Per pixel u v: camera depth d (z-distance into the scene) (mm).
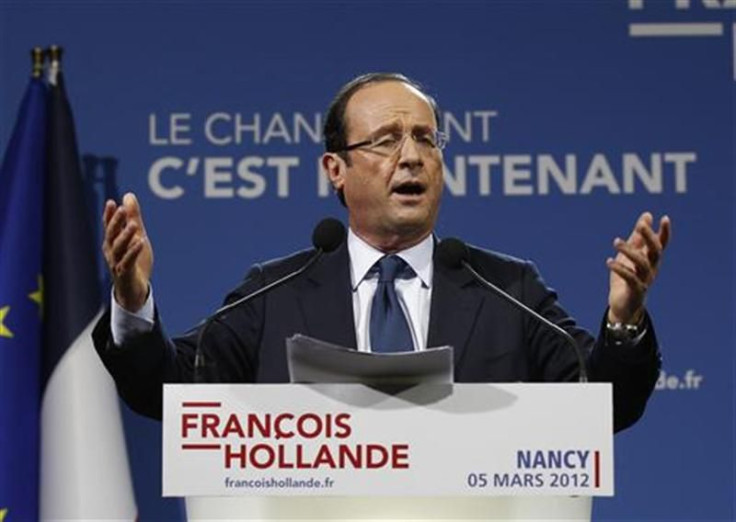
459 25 13367
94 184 13125
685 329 13148
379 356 6477
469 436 6582
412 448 6586
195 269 13117
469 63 13320
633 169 13258
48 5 13312
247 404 6625
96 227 13062
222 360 9031
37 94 12648
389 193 9023
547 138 13258
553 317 9180
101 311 12477
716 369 13102
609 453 6570
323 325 8969
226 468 6602
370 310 9062
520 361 8922
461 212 13164
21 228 12234
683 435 13031
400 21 13398
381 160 9047
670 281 13188
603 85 13312
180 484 6594
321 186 13203
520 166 13227
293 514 6602
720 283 13195
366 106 9148
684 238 13203
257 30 13414
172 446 6617
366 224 9164
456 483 6562
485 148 13227
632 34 13391
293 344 6523
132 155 13180
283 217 13164
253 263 13141
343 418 6605
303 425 6609
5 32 13250
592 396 6590
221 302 13094
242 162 13211
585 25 13398
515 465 6570
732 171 13273
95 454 12000
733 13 13359
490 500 6586
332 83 13312
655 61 13375
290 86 13297
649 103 13312
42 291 12289
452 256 7754
